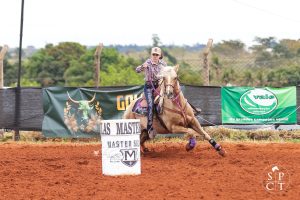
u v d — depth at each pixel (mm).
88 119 25266
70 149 21844
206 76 26188
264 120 25453
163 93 18078
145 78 18703
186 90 25109
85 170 15953
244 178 14016
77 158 18844
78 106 25281
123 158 14945
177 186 13172
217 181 13711
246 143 23375
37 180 14539
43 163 17531
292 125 25812
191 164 16781
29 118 25453
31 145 23641
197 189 12812
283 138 25484
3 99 25578
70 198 12234
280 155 18453
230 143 23328
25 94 25469
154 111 18547
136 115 19062
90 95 25234
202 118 25219
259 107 25406
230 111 25359
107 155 14977
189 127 18734
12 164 17328
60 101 25266
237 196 12016
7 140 26203
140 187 13227
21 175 15352
